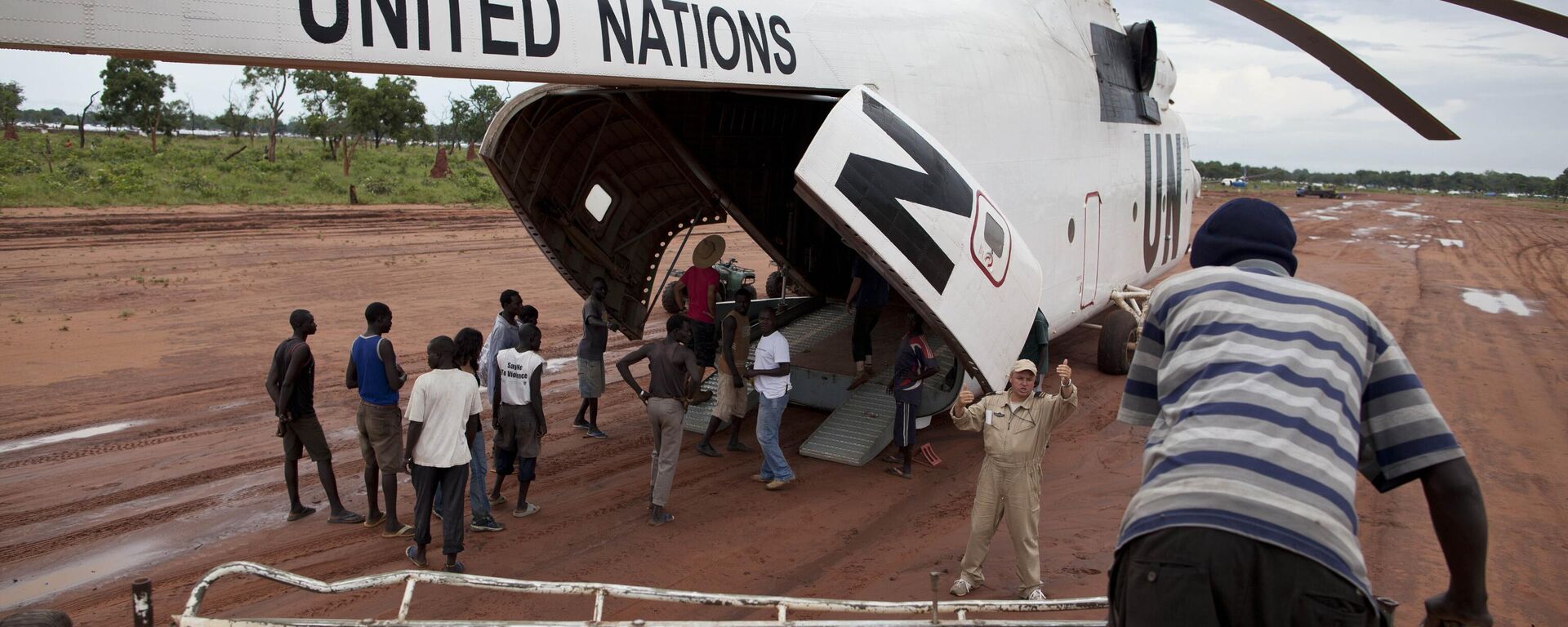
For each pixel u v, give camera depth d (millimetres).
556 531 6758
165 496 7324
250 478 7742
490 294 17656
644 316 11141
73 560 6133
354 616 5371
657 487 6840
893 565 6277
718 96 9062
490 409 9828
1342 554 1549
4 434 8773
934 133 7602
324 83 52938
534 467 7062
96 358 11789
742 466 8289
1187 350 1830
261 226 25891
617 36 5277
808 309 11711
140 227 24266
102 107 60281
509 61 4727
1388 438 1792
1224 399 1700
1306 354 1732
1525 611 5730
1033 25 9742
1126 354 11789
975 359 6617
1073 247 10031
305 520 6891
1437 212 60312
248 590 5711
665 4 5637
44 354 11938
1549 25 4828
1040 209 9117
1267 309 1814
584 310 9047
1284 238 1999
